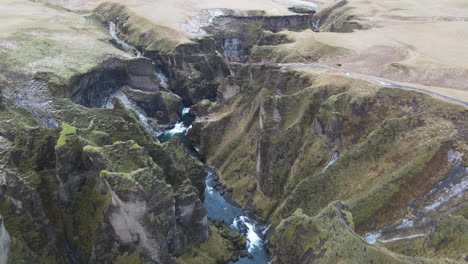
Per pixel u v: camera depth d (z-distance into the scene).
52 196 56.84
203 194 76.19
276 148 82.06
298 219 58.91
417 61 99.88
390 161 66.12
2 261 42.44
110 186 49.72
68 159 54.47
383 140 68.81
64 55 108.50
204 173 74.88
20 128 64.88
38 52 105.44
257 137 94.69
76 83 95.12
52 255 50.53
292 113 86.12
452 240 46.12
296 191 71.12
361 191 65.19
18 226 48.34
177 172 67.44
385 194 60.84
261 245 71.44
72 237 55.00
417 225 56.12
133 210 50.12
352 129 75.31
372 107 76.44
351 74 93.12
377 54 112.56
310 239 55.47
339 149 74.38
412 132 67.38
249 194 84.88
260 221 77.88
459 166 58.81
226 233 70.69
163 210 53.25
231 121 109.44
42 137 59.59
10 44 105.75
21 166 57.59
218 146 105.62
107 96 114.25
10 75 89.62
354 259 46.44
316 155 76.88
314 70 99.25
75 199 56.25
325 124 77.06
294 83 97.12
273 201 79.44
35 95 84.44
